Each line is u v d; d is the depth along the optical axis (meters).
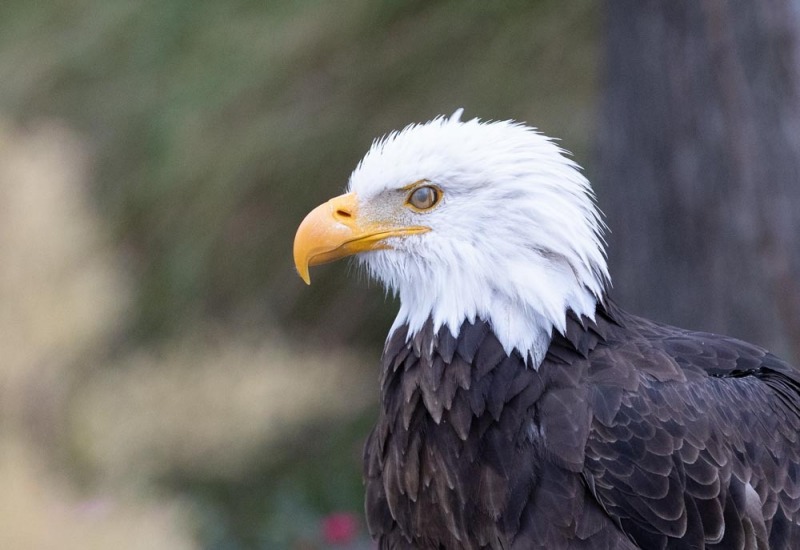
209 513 14.47
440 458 7.55
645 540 7.25
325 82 14.80
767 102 10.80
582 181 7.66
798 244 10.91
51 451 12.29
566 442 7.25
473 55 14.41
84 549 10.47
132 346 14.27
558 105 14.24
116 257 14.66
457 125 7.76
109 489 11.91
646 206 11.45
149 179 15.02
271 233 14.98
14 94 15.82
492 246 7.50
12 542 10.27
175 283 14.88
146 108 15.38
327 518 14.45
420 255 7.68
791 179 10.83
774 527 7.47
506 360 7.44
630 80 11.44
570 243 7.46
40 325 12.30
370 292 15.17
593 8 14.05
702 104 11.01
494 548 7.46
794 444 7.75
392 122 14.54
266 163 14.76
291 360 13.67
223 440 13.09
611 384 7.35
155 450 12.91
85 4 16.28
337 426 15.74
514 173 7.46
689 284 11.29
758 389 7.70
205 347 13.62
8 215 12.27
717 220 11.07
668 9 11.05
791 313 10.93
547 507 7.29
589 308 7.56
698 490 7.21
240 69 15.00
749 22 10.74
